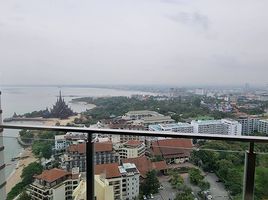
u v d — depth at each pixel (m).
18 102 2.86
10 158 2.32
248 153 1.84
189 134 1.93
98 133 2.05
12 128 2.27
